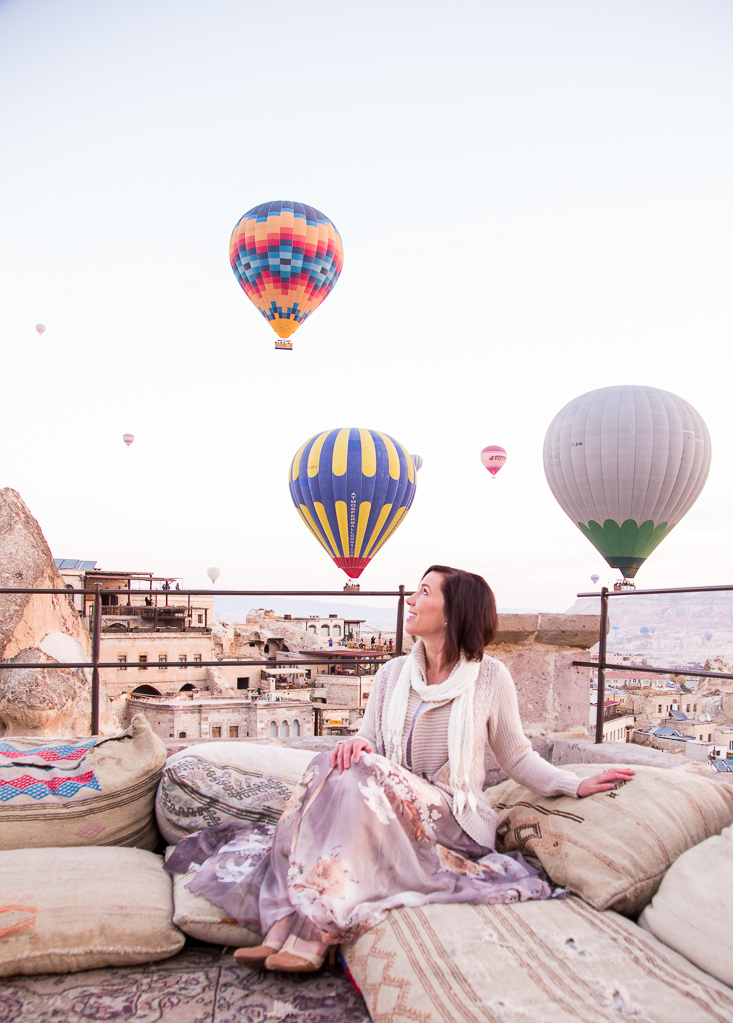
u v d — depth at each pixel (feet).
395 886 6.53
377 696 8.15
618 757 11.91
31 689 23.24
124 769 8.73
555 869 7.23
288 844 6.77
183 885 7.25
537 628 13.03
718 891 6.28
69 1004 5.94
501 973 5.45
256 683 140.15
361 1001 6.01
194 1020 5.74
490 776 11.91
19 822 7.99
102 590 11.41
